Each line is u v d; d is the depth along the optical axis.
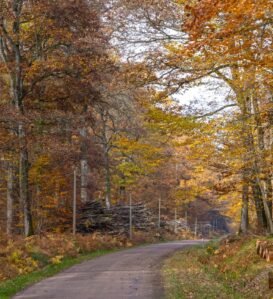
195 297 11.21
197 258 22.61
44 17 24.84
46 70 25.55
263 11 9.32
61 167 29.94
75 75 26.19
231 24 9.50
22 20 26.16
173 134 17.53
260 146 17.30
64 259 22.97
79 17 24.69
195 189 26.52
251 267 16.48
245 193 21.81
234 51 10.65
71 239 27.45
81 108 30.72
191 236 62.84
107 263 21.25
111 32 17.50
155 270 17.77
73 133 29.44
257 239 19.44
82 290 13.08
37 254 21.25
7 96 27.42
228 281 16.14
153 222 50.41
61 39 25.42
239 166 18.42
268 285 12.76
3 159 28.75
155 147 24.31
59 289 13.46
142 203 45.59
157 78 14.69
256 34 11.05
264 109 15.76
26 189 26.17
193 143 17.78
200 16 9.09
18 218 32.84
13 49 26.45
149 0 15.98
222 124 16.78
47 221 31.06
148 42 16.66
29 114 25.12
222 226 91.44
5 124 24.73
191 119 16.94
